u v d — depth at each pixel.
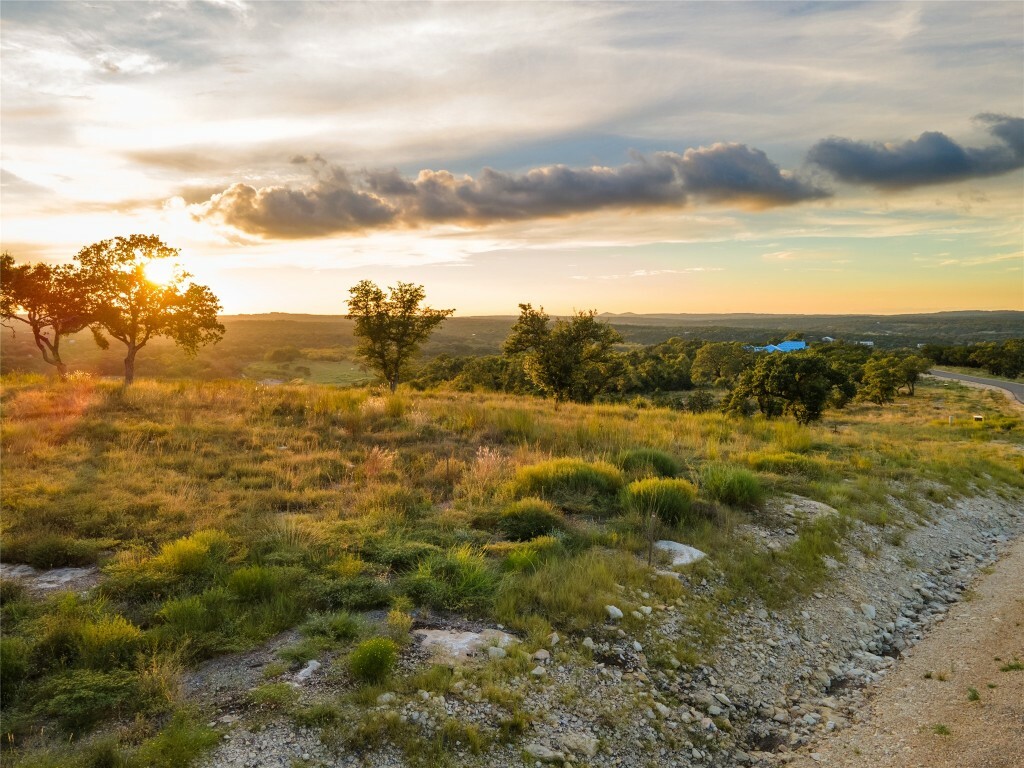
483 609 7.74
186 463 12.66
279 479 12.05
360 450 14.96
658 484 12.07
